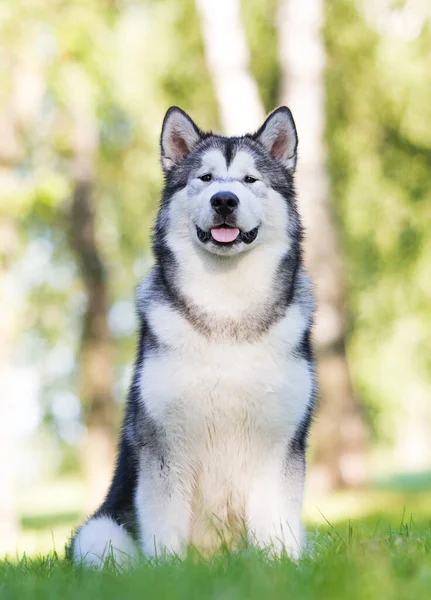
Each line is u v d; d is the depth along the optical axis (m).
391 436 30.64
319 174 13.60
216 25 13.09
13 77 13.46
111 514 5.95
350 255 17.95
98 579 4.39
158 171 17.50
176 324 5.50
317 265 13.80
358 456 14.37
